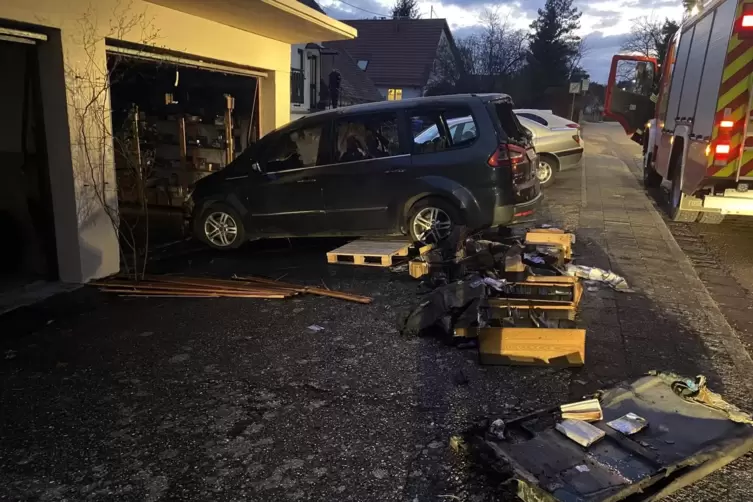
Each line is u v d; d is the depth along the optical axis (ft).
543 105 134.62
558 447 10.08
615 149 70.90
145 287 19.67
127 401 12.39
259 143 24.58
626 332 15.76
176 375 13.51
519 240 21.63
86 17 18.92
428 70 130.82
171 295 19.01
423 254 20.31
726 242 27.25
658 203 35.40
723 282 21.40
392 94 129.90
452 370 13.61
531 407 12.00
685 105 29.78
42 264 20.85
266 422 11.57
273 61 31.32
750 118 23.29
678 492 9.38
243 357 14.40
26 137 19.67
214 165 31.50
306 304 18.10
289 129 24.11
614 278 19.45
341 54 111.65
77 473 10.07
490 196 21.89
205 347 14.99
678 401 11.59
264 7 22.98
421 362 14.03
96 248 20.45
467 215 22.20
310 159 23.91
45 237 20.13
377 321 16.60
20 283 20.11
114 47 20.93
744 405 12.19
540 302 14.70
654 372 12.64
